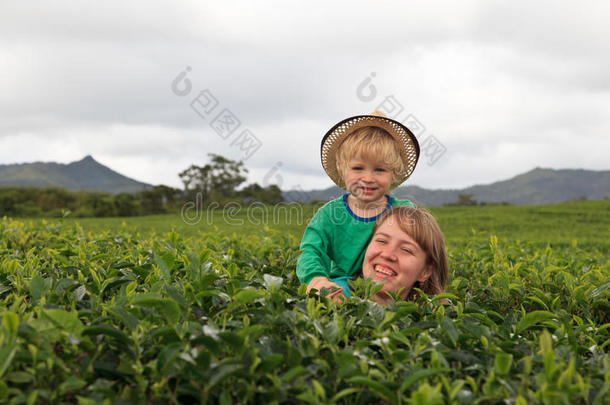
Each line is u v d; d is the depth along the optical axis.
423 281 2.80
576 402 1.38
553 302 2.44
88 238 4.70
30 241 4.46
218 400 1.37
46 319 1.43
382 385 1.28
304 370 1.31
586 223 21.62
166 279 2.01
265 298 1.88
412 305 1.99
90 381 1.42
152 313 1.73
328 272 3.11
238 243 4.63
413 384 1.39
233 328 1.66
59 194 49.34
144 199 41.94
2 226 4.81
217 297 1.96
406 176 3.39
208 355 1.36
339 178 3.44
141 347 1.49
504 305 2.87
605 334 2.23
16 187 49.97
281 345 1.54
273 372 1.43
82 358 1.44
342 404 1.44
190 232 12.18
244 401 1.31
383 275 2.62
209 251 2.28
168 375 1.36
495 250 3.85
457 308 2.07
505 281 2.83
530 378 1.50
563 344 1.80
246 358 1.46
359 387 1.42
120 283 2.23
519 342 1.84
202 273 2.19
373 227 3.12
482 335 1.71
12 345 1.31
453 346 1.70
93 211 40.97
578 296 2.62
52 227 5.15
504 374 1.40
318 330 1.62
